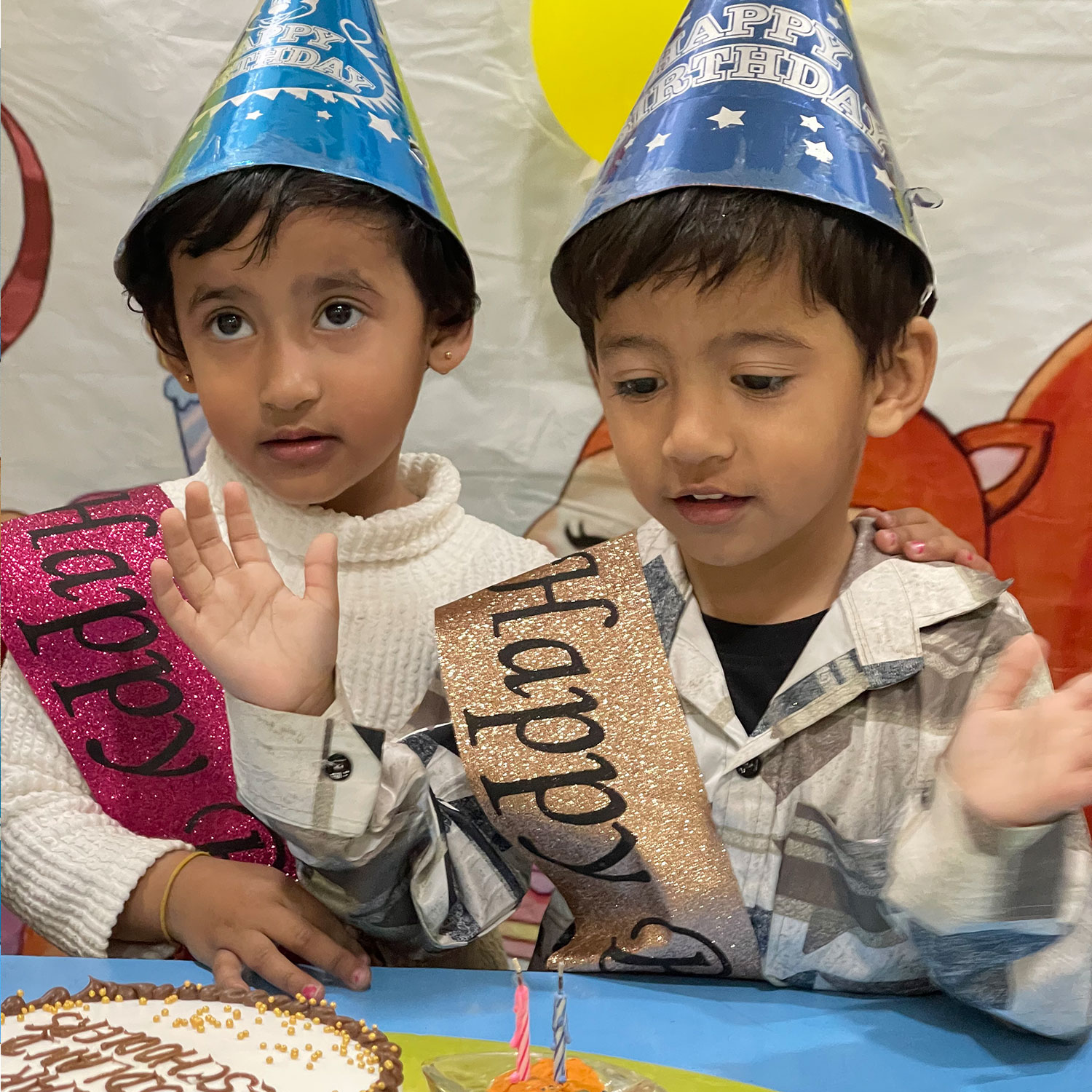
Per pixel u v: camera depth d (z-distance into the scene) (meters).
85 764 0.83
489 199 1.13
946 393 1.12
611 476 1.17
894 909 0.57
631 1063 0.54
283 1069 0.51
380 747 0.62
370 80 0.80
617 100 1.02
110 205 1.14
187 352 0.81
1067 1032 0.57
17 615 0.84
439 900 0.67
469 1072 0.49
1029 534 1.13
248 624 0.61
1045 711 0.51
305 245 0.74
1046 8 1.05
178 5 1.12
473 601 0.74
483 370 1.16
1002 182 1.08
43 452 1.18
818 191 0.61
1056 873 0.52
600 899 0.70
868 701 0.68
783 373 0.63
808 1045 0.57
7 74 1.12
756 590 0.73
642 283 0.63
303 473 0.80
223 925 0.68
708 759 0.70
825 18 0.68
